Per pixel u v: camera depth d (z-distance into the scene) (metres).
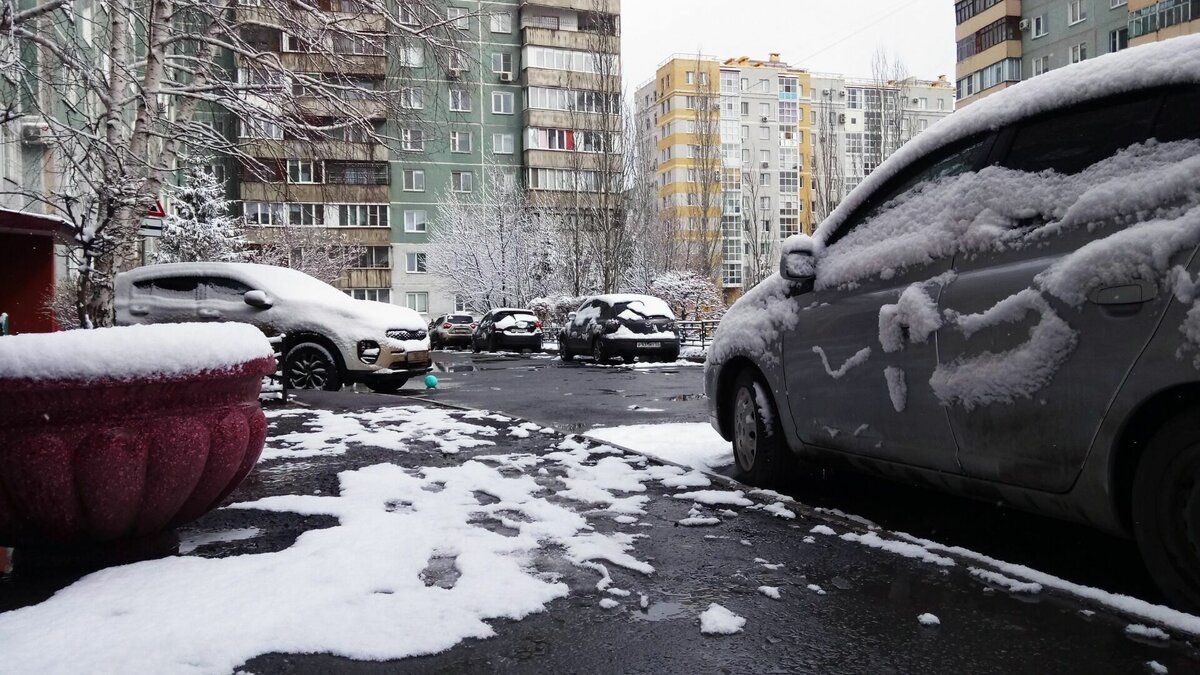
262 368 3.67
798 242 4.39
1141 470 2.69
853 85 92.88
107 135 9.30
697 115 51.12
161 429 3.18
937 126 3.92
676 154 82.00
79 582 3.03
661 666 2.43
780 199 86.56
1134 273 2.68
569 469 5.36
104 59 11.66
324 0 10.58
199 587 2.94
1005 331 3.14
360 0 10.38
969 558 3.28
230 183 33.62
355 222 50.56
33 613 2.70
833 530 3.82
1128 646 2.48
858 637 2.62
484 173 52.06
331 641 2.51
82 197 9.21
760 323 4.88
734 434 5.28
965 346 3.33
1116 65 3.06
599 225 36.41
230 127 11.86
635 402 10.46
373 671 2.37
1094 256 2.82
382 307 11.66
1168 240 2.60
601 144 36.16
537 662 2.45
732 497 4.47
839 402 4.14
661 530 3.89
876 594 2.99
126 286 11.12
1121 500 2.81
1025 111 3.38
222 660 2.38
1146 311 2.62
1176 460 2.58
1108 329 2.74
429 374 12.98
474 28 12.62
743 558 3.45
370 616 2.70
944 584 3.07
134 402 3.14
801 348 4.46
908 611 2.82
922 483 3.76
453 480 4.97
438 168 52.50
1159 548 2.65
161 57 9.85
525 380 14.58
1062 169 3.15
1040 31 42.38
